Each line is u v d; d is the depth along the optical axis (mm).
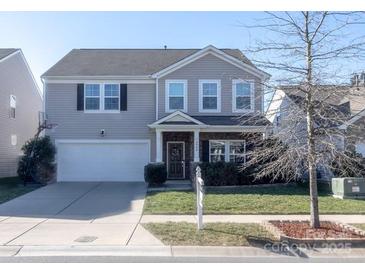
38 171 23438
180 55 28109
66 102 25219
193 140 24578
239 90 24734
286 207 15156
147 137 25172
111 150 25203
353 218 13570
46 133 25141
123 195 18750
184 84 24891
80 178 25078
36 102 33469
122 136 25172
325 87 11062
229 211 14539
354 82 11523
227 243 10203
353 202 16312
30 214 14383
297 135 11641
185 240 10445
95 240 10570
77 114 25203
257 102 20766
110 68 25906
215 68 24906
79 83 25219
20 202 16906
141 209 15242
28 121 31859
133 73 25312
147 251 9695
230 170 20641
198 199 11711
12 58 28891
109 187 21734
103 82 25266
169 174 24953
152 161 25047
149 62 27000
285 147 11844
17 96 29922
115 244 10141
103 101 25250
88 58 27359
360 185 17562
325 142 11211
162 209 14867
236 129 23484
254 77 24625
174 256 9297
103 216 13969
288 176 19641
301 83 11094
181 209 14812
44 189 20922
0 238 10805
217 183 20578
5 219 13461
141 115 25203
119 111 25203
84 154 25156
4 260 8969
